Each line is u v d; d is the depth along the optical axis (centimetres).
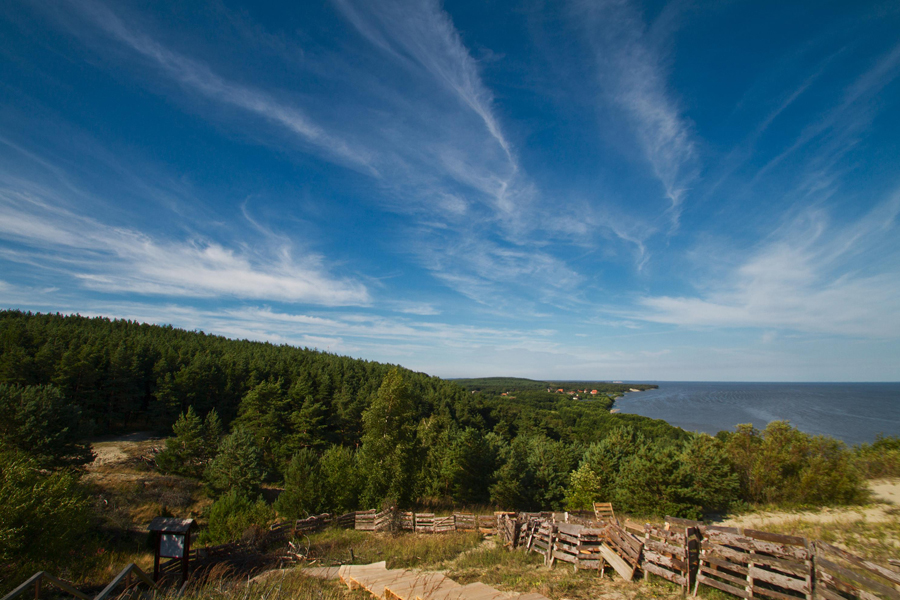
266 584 873
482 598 785
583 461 3159
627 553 1070
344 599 834
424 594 779
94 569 1449
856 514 1684
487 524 1928
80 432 3638
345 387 7650
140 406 6888
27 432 3256
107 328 9894
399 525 2172
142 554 2000
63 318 10412
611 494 2650
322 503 2670
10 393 3412
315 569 1282
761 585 839
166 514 2723
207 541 2084
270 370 8231
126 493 3416
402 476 2916
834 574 794
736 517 1977
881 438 2561
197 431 4444
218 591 812
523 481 3397
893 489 1997
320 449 6059
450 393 9719
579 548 1171
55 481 1426
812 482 2006
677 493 2092
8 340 6350
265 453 5466
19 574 1167
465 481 3622
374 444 3103
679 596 884
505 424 8031
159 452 4575
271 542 1898
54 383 5534
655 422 8719
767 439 2325
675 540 990
